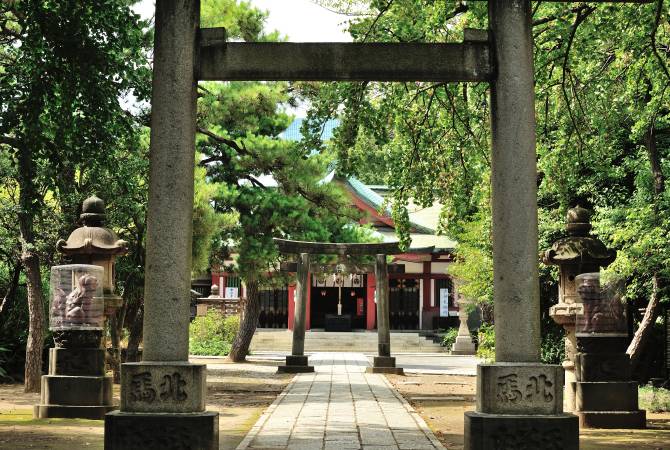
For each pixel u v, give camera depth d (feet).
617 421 38.78
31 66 35.81
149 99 39.78
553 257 41.42
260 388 62.03
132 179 56.59
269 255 88.63
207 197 73.46
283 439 33.60
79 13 35.01
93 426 36.76
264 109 87.51
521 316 25.55
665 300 53.01
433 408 49.21
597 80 45.65
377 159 101.04
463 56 26.48
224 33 26.48
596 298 40.19
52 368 40.96
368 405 47.88
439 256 150.30
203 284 155.12
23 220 57.06
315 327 168.35
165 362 25.25
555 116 47.57
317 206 91.71
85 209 43.68
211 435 24.82
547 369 25.21
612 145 52.21
